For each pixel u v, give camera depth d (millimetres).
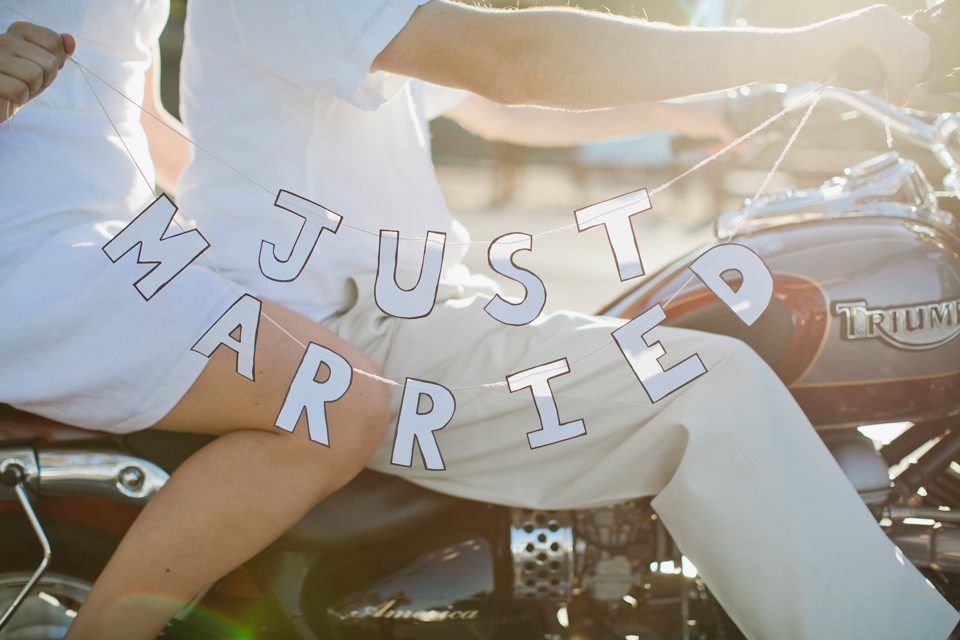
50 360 945
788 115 1435
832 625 961
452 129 13812
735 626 1174
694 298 1194
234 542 985
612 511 1165
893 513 1176
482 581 1160
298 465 985
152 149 1521
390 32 909
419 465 1101
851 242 1201
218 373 966
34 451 1049
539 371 960
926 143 1263
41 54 875
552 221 7203
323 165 1062
